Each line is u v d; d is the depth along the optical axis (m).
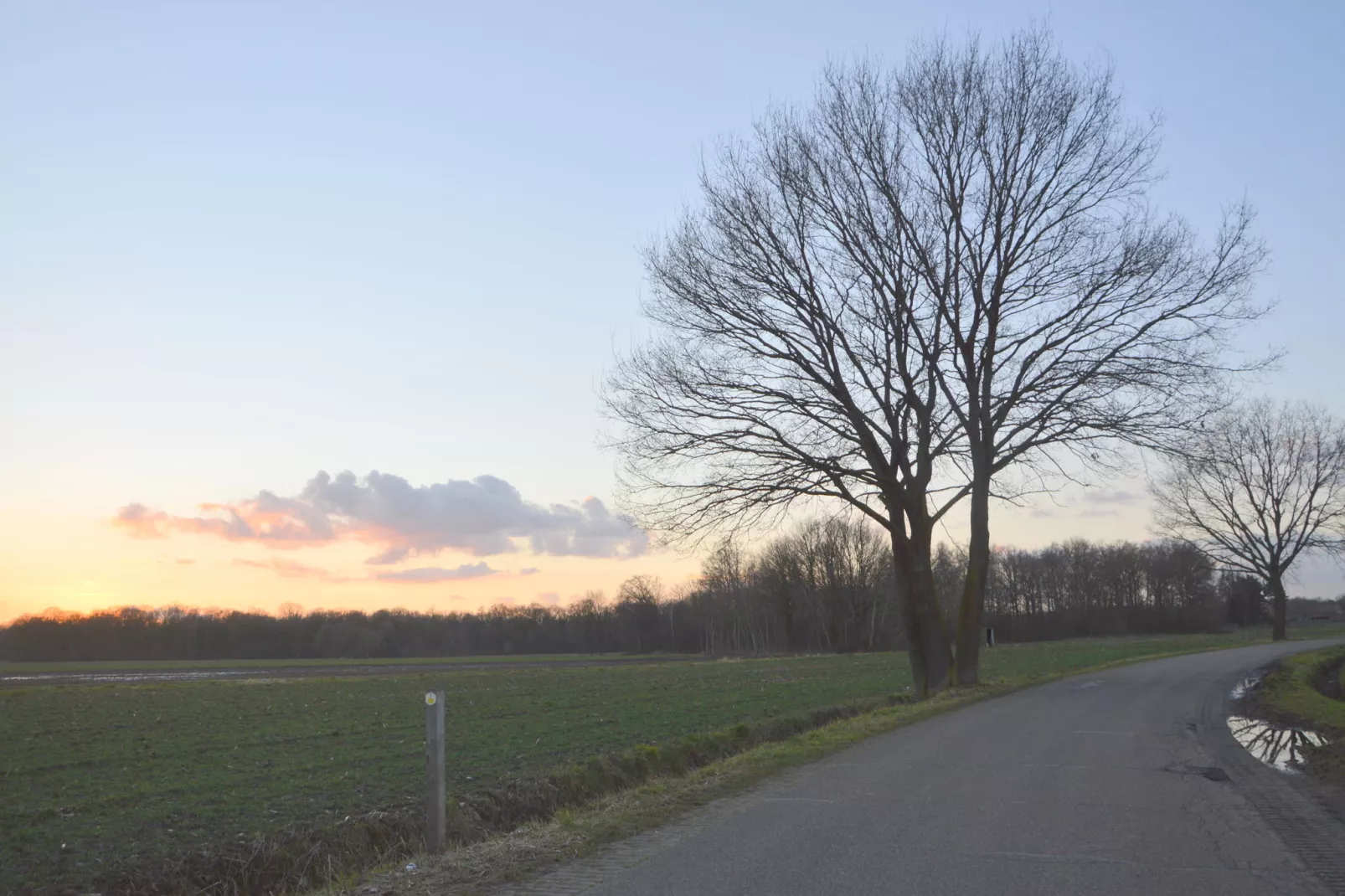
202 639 125.12
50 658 117.81
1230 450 49.59
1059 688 29.11
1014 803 11.16
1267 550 73.81
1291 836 9.52
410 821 12.34
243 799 13.69
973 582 30.58
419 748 18.83
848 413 29.89
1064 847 8.95
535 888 7.88
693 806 11.20
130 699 32.12
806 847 8.99
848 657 67.62
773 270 30.00
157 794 14.14
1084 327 29.33
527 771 15.52
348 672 62.31
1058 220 29.59
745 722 21.55
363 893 8.12
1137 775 13.25
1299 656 43.75
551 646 137.50
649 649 132.00
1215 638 83.56
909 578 30.58
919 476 30.59
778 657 76.56
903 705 24.66
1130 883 7.76
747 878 7.96
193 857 10.74
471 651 136.50
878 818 10.31
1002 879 7.84
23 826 12.13
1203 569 86.19
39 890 9.58
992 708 23.36
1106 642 79.38
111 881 9.92
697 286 30.41
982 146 29.58
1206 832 9.64
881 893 7.46
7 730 22.59
